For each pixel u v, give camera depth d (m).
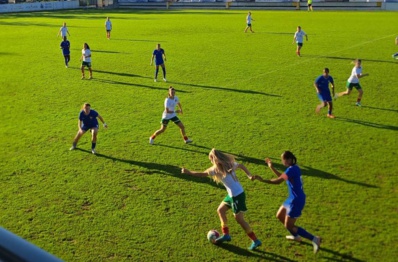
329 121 15.35
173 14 65.38
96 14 66.81
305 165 11.73
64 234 8.62
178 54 29.39
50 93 19.84
